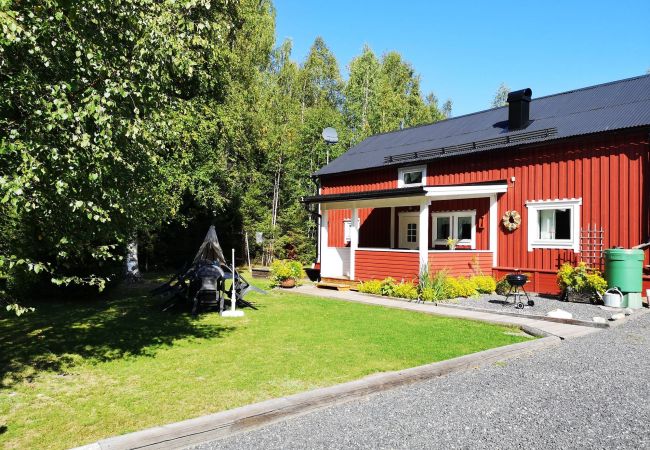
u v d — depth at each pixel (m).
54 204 4.75
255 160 23.62
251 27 19.88
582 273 10.30
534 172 11.99
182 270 10.45
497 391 4.64
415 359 5.79
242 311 9.51
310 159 28.84
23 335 7.32
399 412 4.05
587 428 3.72
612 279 9.67
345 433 3.60
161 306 10.23
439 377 5.14
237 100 17.44
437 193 11.29
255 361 5.71
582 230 10.95
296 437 3.53
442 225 14.93
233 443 3.43
